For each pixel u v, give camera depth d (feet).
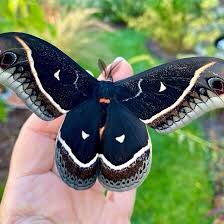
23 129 0.45
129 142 0.37
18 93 0.35
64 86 0.37
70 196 0.44
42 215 0.43
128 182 0.36
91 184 0.36
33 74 0.35
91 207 0.45
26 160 0.45
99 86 0.37
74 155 0.36
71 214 0.44
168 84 0.37
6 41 0.34
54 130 0.44
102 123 0.37
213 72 0.35
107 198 0.46
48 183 0.44
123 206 0.46
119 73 0.46
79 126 0.37
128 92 0.38
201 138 0.98
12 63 0.34
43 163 0.44
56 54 0.36
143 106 0.37
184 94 0.36
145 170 0.36
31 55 0.35
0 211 0.44
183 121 0.36
